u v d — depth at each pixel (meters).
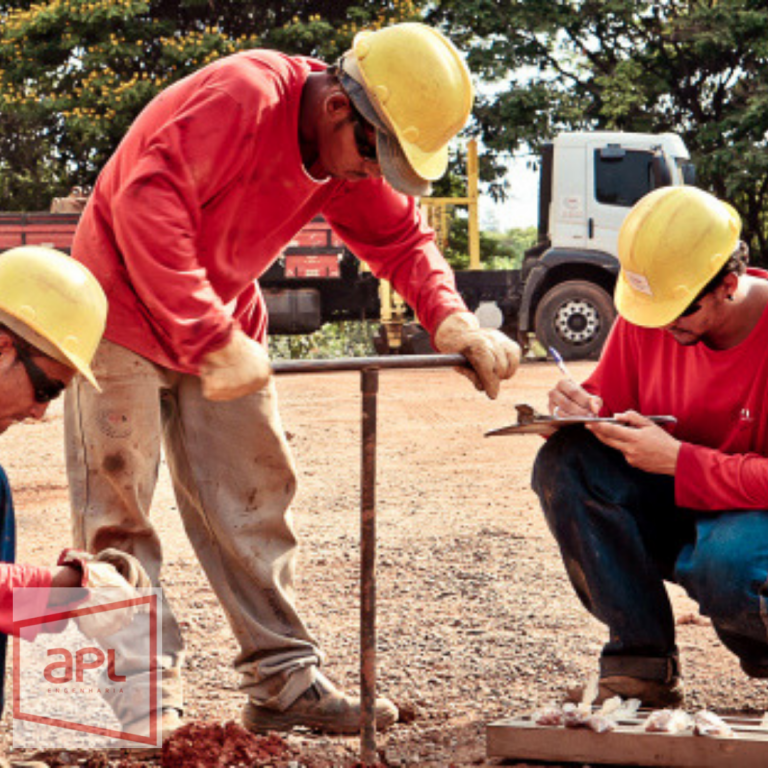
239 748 3.49
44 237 19.55
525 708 4.02
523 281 19.67
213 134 3.31
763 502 3.49
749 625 3.48
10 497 2.88
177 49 26.78
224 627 5.19
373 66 3.35
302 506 7.89
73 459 3.61
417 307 4.02
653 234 3.56
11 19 28.34
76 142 29.86
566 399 3.89
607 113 29.19
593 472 3.75
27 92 27.72
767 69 28.59
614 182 18.42
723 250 3.53
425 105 3.34
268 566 3.76
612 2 28.94
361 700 3.33
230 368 3.19
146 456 3.60
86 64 27.08
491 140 28.58
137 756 3.57
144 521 3.63
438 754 3.55
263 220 3.54
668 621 3.79
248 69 3.40
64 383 2.88
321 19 28.59
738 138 28.34
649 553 3.81
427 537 6.80
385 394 14.89
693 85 30.66
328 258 20.03
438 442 10.74
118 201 3.28
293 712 3.74
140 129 3.48
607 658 3.81
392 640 4.88
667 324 3.56
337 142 3.44
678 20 28.12
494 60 28.95
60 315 2.82
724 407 3.67
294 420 12.41
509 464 9.50
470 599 5.49
